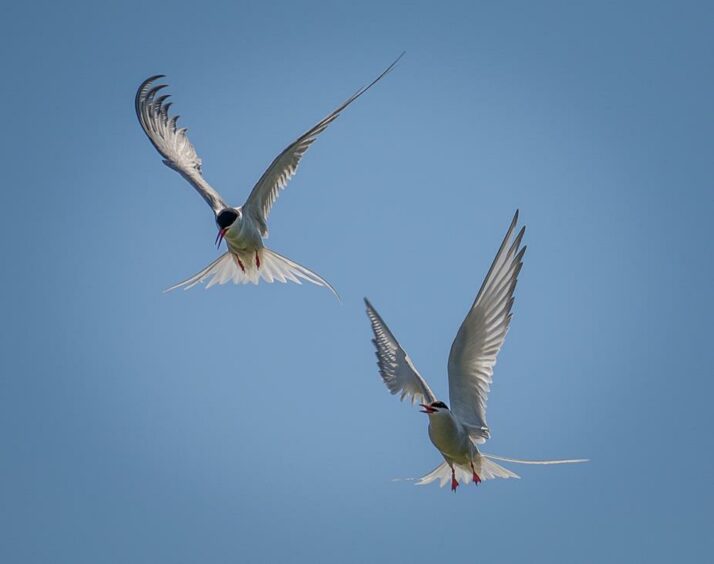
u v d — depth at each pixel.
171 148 16.83
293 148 15.15
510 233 12.98
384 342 14.46
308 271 15.81
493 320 13.27
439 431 13.57
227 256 15.99
